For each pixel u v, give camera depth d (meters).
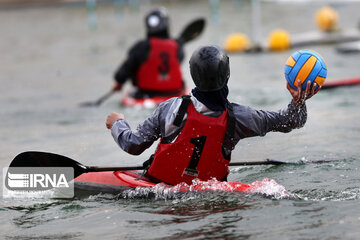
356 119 14.79
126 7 68.06
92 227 8.12
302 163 10.94
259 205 8.38
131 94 20.66
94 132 15.69
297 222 7.63
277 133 13.70
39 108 20.94
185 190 9.00
